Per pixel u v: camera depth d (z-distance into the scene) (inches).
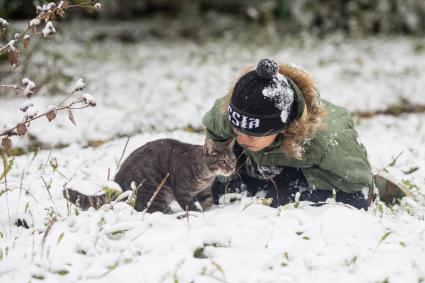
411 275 190.2
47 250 199.8
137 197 269.9
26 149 401.1
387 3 938.1
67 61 702.5
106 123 471.2
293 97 241.9
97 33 944.3
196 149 274.1
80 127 458.6
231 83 267.3
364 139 417.4
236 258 197.9
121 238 211.2
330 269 194.4
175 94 590.2
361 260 200.2
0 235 225.0
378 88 617.9
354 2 942.4
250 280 185.5
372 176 269.1
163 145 280.7
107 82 640.4
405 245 213.8
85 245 204.4
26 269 190.7
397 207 273.4
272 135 244.1
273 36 883.4
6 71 559.8
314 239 214.4
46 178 298.2
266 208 243.8
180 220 227.1
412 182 308.8
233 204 277.6
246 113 235.6
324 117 260.4
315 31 948.0
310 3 954.7
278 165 271.3
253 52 810.8
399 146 388.8
